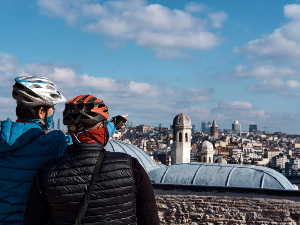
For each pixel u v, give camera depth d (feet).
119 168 9.70
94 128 10.47
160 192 39.50
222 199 37.60
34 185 9.71
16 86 12.26
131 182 9.77
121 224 9.48
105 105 10.92
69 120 10.28
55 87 13.01
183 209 38.22
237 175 41.63
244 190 37.73
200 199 38.04
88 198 9.23
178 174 43.73
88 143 10.00
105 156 9.86
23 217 10.82
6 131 11.30
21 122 12.17
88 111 10.16
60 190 9.36
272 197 36.83
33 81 12.25
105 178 9.49
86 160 9.61
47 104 12.30
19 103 12.39
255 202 36.65
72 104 10.36
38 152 11.41
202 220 37.60
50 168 9.63
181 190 39.34
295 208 35.50
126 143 61.16
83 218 9.23
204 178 42.14
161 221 38.37
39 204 9.66
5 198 11.29
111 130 12.88
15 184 11.27
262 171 42.06
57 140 11.71
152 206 10.07
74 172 9.48
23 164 11.32
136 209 10.12
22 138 11.28
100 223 9.30
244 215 36.70
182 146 63.77
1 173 11.28
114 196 9.47
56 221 9.44
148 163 57.16
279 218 35.65
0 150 11.31
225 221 37.04
